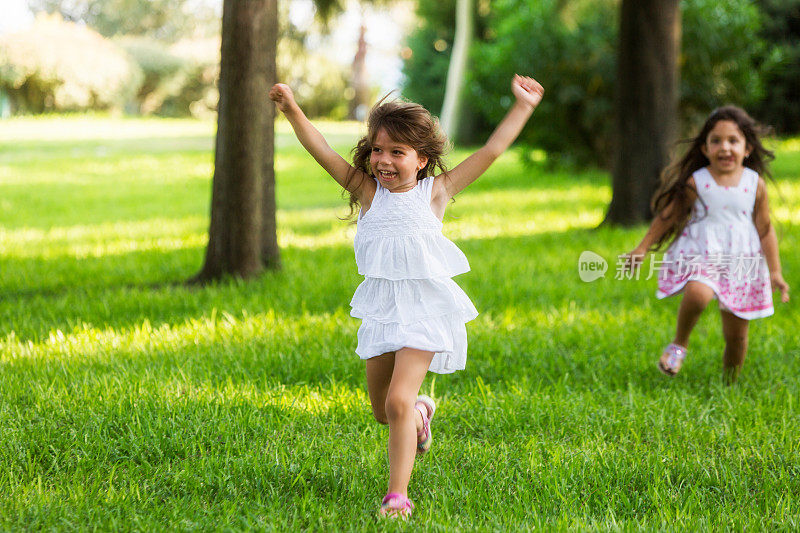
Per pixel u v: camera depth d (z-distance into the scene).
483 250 9.98
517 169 22.03
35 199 17.08
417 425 3.71
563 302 7.29
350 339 6.01
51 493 3.49
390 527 3.18
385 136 3.46
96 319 6.76
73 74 41.22
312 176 21.64
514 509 3.40
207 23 58.81
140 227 13.01
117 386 4.84
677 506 3.42
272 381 5.15
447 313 3.50
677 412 4.66
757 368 5.50
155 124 38.78
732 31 17.30
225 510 3.39
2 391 4.83
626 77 11.38
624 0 11.31
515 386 5.06
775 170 18.02
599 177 18.84
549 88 18.75
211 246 8.15
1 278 8.63
